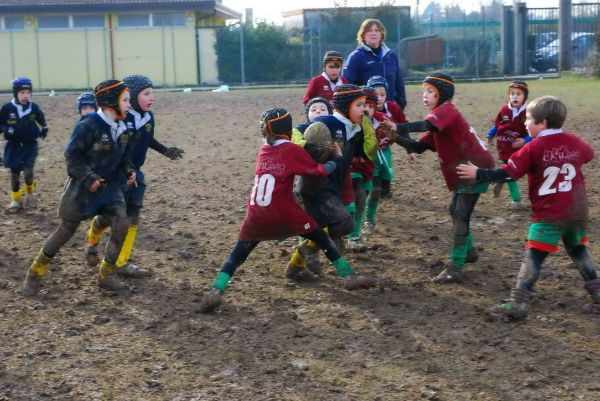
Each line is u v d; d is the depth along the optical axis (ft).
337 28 126.52
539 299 23.38
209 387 18.28
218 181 41.24
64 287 24.94
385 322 21.76
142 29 124.47
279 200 22.39
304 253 24.64
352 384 18.35
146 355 19.94
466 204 24.47
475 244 29.27
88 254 25.95
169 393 18.01
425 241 29.73
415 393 17.89
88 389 18.22
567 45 110.01
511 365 19.16
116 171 24.04
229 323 21.91
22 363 19.57
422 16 149.69
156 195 38.27
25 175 35.81
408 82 109.40
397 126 23.67
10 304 23.48
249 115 68.18
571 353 19.72
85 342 20.75
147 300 23.79
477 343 20.40
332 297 23.79
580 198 21.48
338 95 24.38
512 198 34.12
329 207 23.88
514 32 119.44
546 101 21.34
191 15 124.47
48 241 23.99
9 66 124.77
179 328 21.56
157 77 125.29
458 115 23.88
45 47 124.57
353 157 25.22
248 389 18.15
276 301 23.49
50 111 74.43
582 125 55.88
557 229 21.44
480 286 24.67
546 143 21.35
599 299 22.35
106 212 24.07
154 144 26.43
